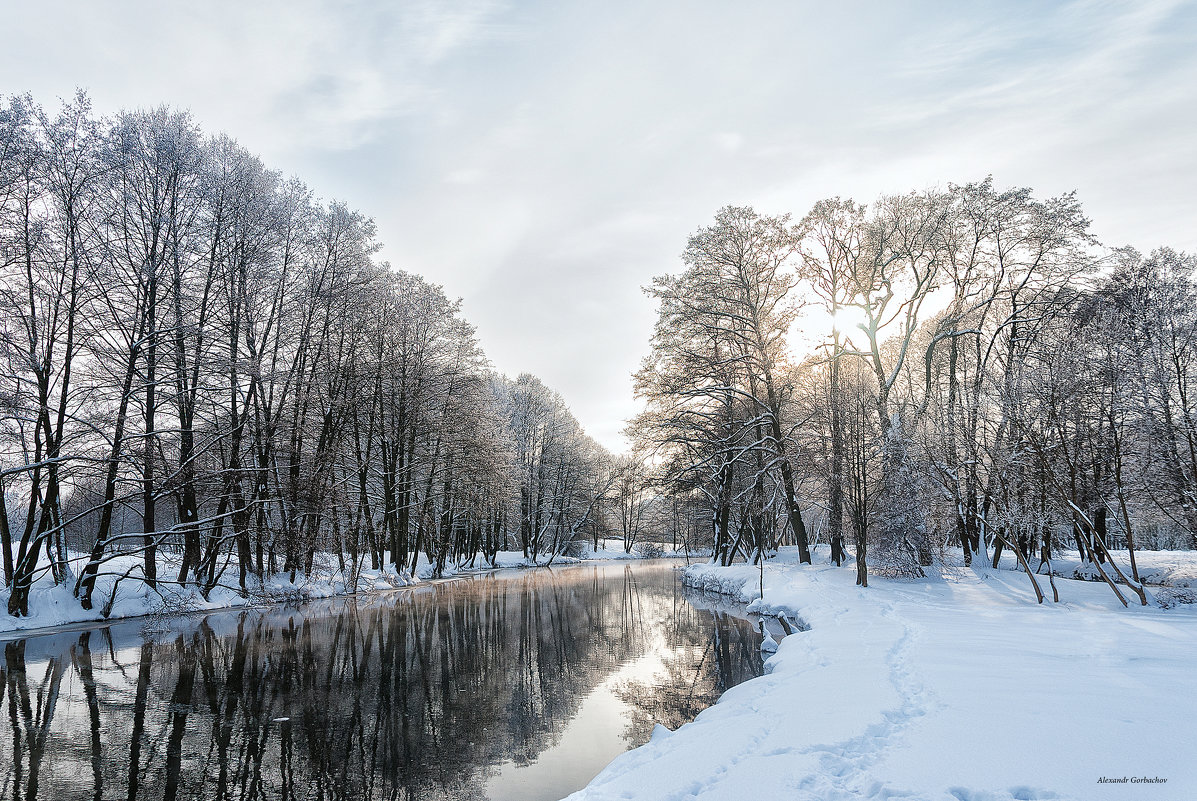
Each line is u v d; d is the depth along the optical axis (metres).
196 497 25.95
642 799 6.01
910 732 7.10
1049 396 20.81
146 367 23.16
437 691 14.17
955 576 23.95
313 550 29.69
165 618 23.19
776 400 32.56
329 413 31.81
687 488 35.16
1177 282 24.16
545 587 38.78
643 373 35.75
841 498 27.77
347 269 32.12
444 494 45.09
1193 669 9.90
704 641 19.64
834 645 13.10
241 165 27.84
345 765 9.87
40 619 20.94
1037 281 29.38
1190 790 5.34
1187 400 24.27
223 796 8.71
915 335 39.84
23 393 20.06
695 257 33.75
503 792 8.88
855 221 28.98
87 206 22.16
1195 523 23.61
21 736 10.88
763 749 6.99
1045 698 8.24
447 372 38.62
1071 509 20.31
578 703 13.23
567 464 71.50
